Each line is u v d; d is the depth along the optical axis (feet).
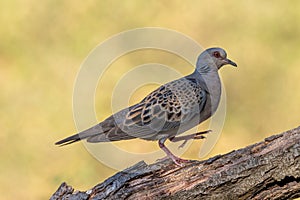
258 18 73.46
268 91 64.59
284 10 73.92
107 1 76.07
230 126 60.90
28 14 75.97
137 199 29.63
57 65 69.46
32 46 72.90
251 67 67.36
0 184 56.13
